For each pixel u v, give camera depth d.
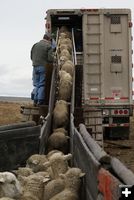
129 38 17.23
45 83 12.80
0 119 24.17
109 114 17.12
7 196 5.52
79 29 19.11
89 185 5.77
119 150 14.89
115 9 17.06
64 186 6.20
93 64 17.14
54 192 6.09
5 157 7.93
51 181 6.32
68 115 11.99
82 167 6.75
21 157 8.35
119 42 17.22
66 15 17.67
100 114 13.33
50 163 7.09
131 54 17.23
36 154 8.27
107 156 5.07
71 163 8.80
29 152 8.53
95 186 5.21
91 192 5.57
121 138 17.34
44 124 9.85
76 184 6.20
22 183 6.08
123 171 4.35
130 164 11.91
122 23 17.20
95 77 17.16
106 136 17.42
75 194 6.08
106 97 17.19
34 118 12.36
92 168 5.47
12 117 25.28
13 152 8.13
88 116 13.27
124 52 17.27
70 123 10.98
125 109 17.22
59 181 6.21
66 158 7.14
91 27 17.14
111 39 17.20
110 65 17.20
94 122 13.27
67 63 15.16
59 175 6.43
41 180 6.10
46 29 17.53
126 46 17.27
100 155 5.22
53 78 12.78
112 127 17.27
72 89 13.11
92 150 6.00
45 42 13.52
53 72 12.83
